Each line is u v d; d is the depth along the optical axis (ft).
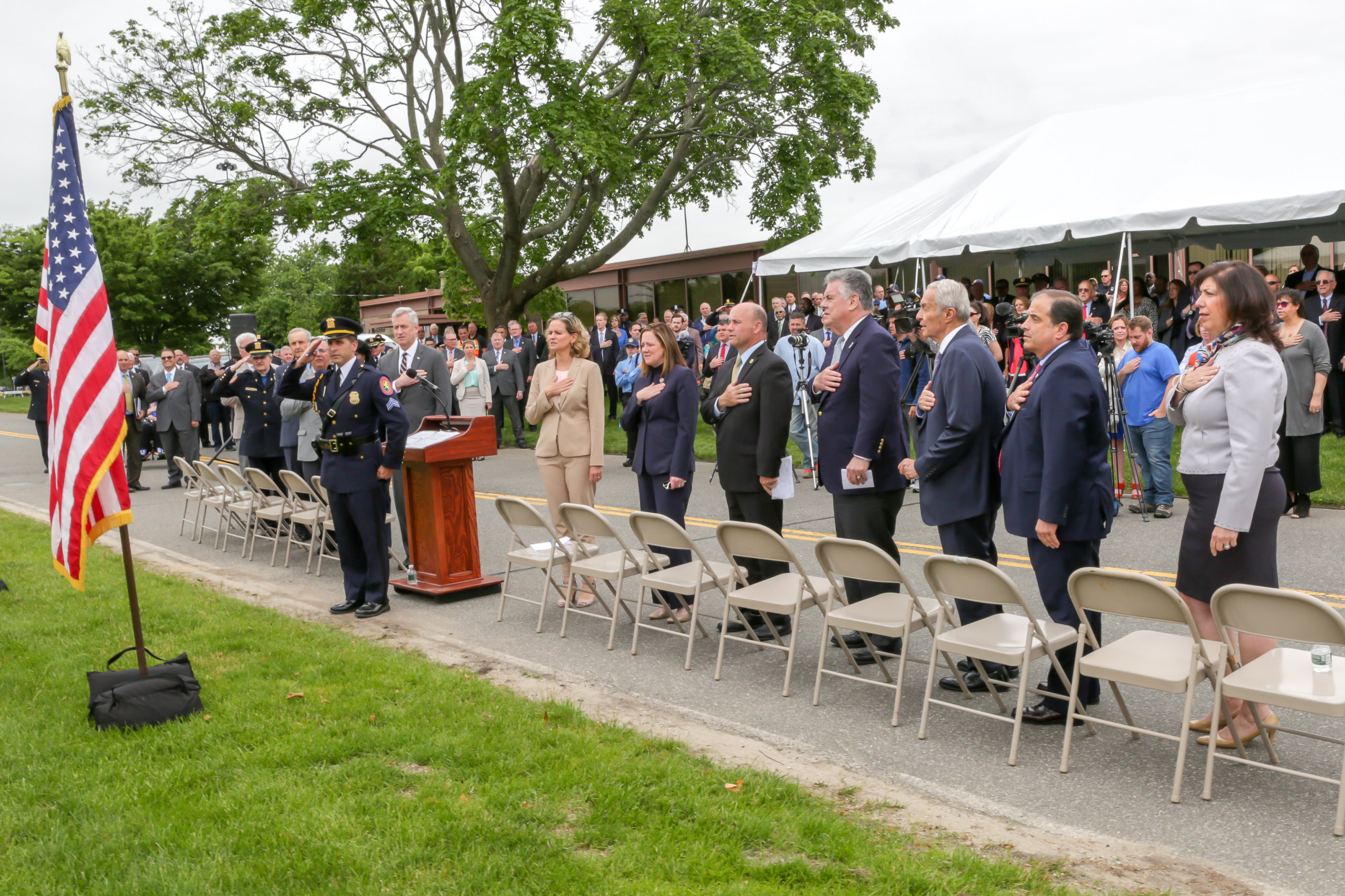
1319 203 33.17
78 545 15.34
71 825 12.05
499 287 69.92
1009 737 14.35
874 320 17.62
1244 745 13.21
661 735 14.61
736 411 19.47
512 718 15.01
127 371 47.29
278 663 18.19
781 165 72.02
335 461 22.41
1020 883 10.08
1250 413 12.38
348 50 66.49
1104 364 29.78
